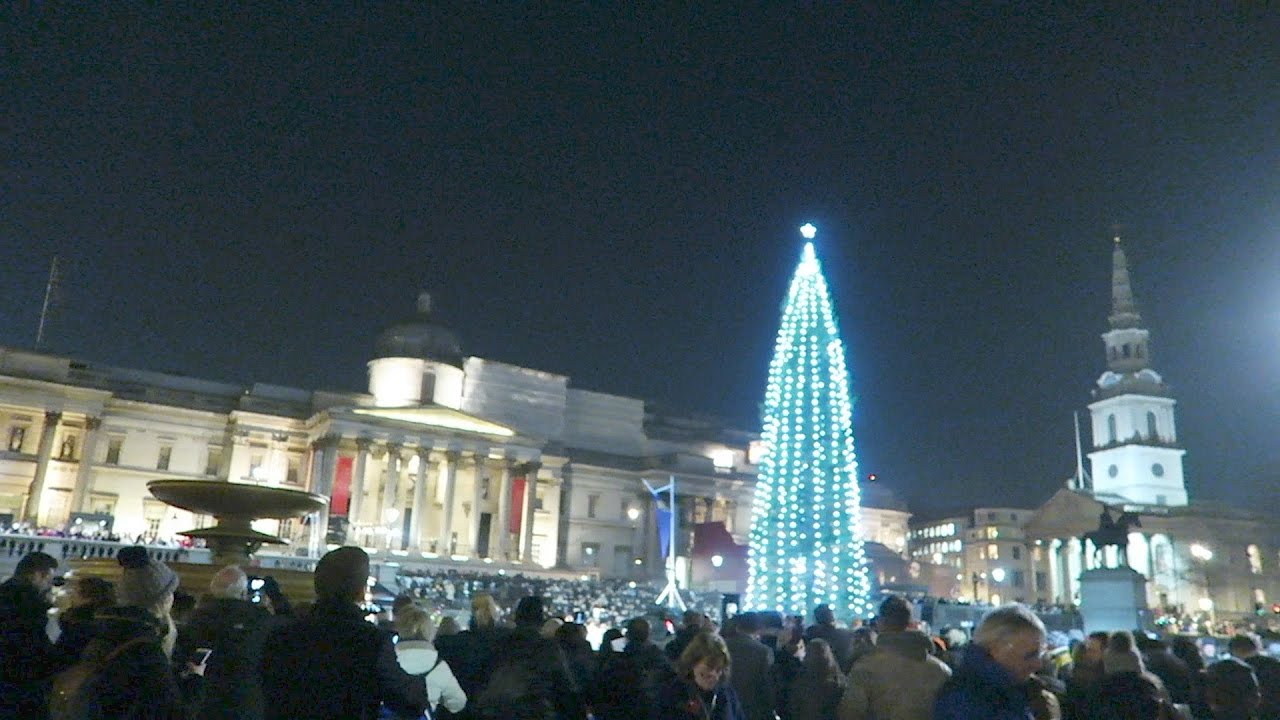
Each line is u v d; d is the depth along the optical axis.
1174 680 13.41
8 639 8.98
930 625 53.78
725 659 10.22
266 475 95.12
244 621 9.82
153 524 91.75
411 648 11.06
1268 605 121.81
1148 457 125.06
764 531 43.53
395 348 105.50
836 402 43.59
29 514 83.56
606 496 113.38
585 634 14.77
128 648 7.41
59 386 87.25
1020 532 140.50
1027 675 7.19
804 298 45.12
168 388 97.44
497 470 99.62
